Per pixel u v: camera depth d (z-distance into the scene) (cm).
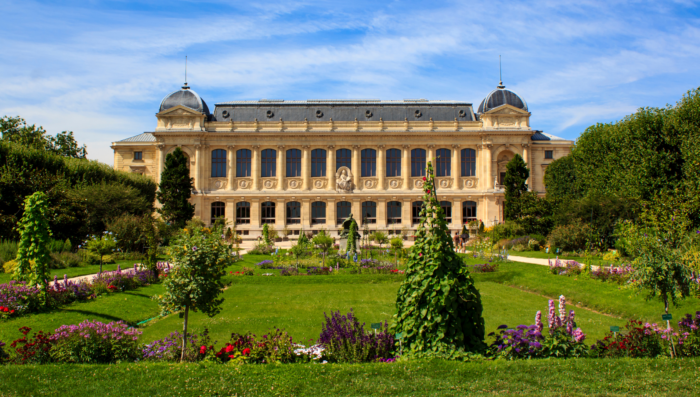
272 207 9962
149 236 4225
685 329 1931
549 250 6378
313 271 4747
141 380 1589
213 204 9900
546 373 1582
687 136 5797
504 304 3369
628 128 6556
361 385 1523
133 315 2998
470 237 9294
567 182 8588
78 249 5562
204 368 1681
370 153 10019
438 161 10000
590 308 3194
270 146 9912
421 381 1530
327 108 10231
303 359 1814
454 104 10306
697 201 3791
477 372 1572
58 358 1808
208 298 2012
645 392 1474
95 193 6612
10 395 1489
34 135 11200
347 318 1962
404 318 1741
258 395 1491
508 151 9906
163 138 9688
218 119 10150
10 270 4031
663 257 2133
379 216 9888
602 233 5975
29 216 2897
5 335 2348
